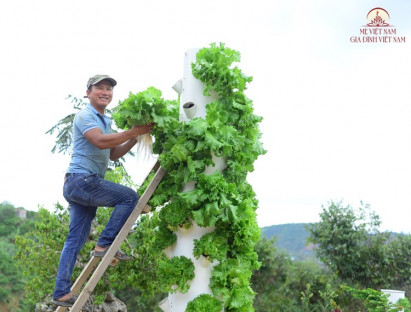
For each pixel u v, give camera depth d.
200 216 3.75
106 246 3.81
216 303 3.77
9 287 20.98
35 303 8.86
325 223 13.73
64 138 11.05
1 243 23.70
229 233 4.04
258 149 4.37
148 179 4.82
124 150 4.32
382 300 8.02
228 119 4.10
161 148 4.16
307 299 11.14
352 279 13.27
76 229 3.89
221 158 4.10
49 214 8.66
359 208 13.67
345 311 12.74
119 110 3.89
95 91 3.96
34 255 8.51
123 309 9.23
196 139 3.85
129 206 3.87
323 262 13.90
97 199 3.78
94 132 3.69
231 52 4.07
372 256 13.23
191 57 4.22
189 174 3.86
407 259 13.20
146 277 8.23
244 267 4.04
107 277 8.21
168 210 3.94
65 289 3.74
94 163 3.81
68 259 3.79
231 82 4.02
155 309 13.13
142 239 8.16
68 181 3.77
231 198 3.92
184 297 3.87
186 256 3.93
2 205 29.12
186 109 4.08
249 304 3.96
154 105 3.88
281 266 15.54
